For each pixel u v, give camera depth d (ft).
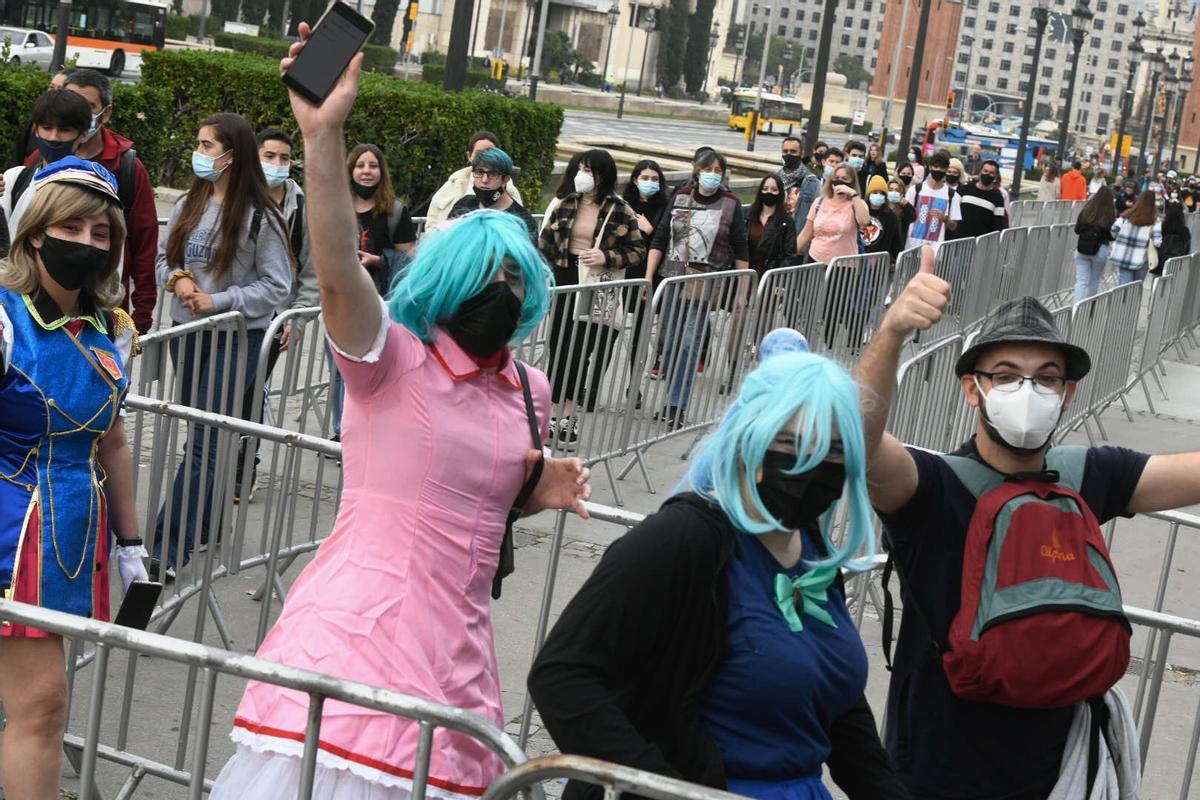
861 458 8.18
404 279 10.12
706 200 34.50
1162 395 45.32
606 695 7.98
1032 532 10.11
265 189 20.88
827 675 8.48
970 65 623.77
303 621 10.02
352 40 9.36
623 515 13.30
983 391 10.39
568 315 25.45
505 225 10.09
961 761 10.38
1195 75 463.42
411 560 10.01
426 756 9.09
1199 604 24.94
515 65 374.84
